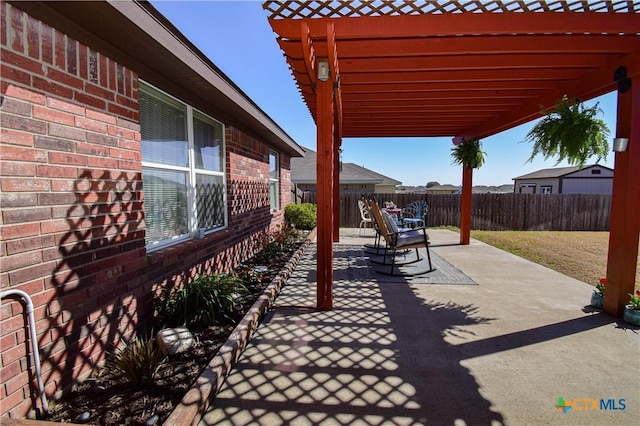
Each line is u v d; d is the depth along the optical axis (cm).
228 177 442
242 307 307
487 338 273
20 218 160
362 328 291
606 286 325
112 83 222
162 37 222
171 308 272
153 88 283
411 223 890
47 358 173
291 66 332
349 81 379
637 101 295
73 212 190
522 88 398
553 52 297
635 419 177
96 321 207
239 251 482
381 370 225
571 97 371
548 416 179
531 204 1162
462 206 732
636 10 246
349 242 759
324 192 324
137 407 173
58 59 181
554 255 651
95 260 206
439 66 331
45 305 173
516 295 382
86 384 192
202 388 182
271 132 557
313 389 204
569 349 254
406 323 302
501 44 286
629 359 239
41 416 165
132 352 203
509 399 194
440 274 472
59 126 182
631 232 306
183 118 337
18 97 160
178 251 300
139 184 250
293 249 588
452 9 247
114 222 224
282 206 809
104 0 168
